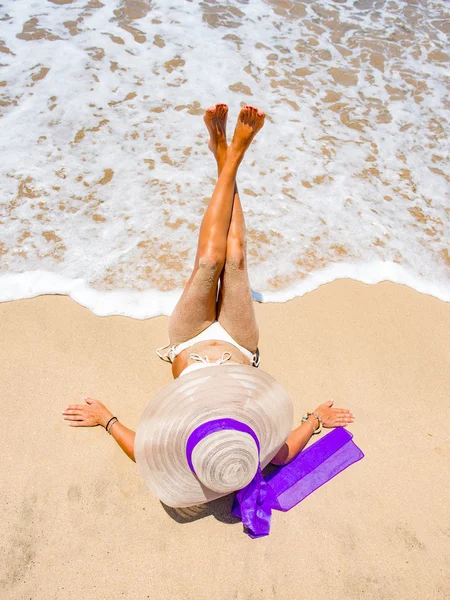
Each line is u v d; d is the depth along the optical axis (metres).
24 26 3.25
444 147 2.90
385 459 1.71
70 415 1.67
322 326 2.05
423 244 2.43
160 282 2.10
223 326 1.68
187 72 3.10
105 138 2.65
